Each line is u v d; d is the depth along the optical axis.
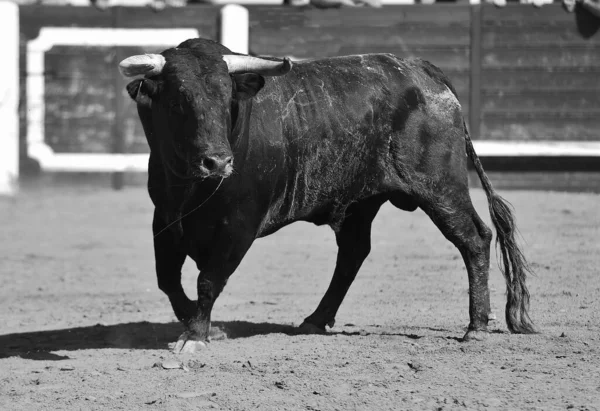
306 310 15.92
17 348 13.41
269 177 12.48
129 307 16.91
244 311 15.85
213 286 12.41
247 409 9.99
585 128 31.88
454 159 13.09
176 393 10.57
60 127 32.84
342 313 15.31
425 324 14.23
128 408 10.17
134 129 33.00
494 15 31.98
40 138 32.78
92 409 10.19
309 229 25.69
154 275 20.25
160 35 32.88
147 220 27.38
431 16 32.16
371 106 12.96
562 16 31.84
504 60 32.00
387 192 13.18
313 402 10.12
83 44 32.78
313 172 12.84
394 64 13.30
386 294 16.97
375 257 21.06
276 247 22.97
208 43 12.06
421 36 32.25
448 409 9.80
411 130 12.98
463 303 16.06
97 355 12.64
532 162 31.69
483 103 32.09
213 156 11.27
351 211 13.84
